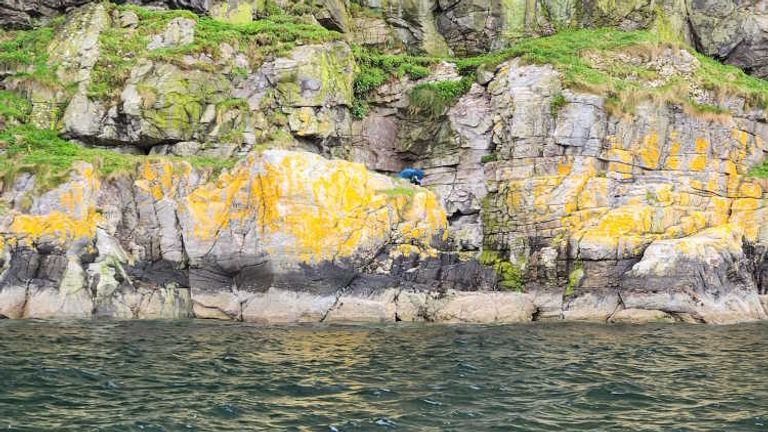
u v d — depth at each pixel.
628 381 13.14
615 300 20.69
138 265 19.53
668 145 22.89
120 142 22.97
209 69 23.52
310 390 12.16
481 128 24.11
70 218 19.11
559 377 13.38
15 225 18.77
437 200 21.52
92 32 24.00
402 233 20.38
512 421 10.79
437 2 29.22
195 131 23.03
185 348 15.05
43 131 22.75
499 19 28.77
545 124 22.83
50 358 13.77
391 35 28.69
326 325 18.55
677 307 20.20
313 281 19.20
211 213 19.75
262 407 11.21
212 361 13.96
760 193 22.88
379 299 19.59
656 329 18.86
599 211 21.69
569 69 23.33
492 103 24.11
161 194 20.20
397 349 15.53
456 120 24.52
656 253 20.59
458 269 20.62
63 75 23.58
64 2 25.95
